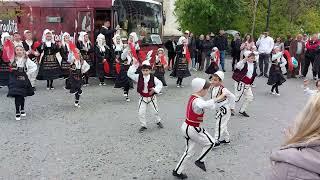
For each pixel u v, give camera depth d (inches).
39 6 561.9
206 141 202.2
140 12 540.1
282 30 920.9
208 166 223.1
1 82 428.5
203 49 630.5
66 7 538.6
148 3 553.6
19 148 246.5
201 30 871.7
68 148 247.9
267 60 582.6
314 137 64.6
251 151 251.1
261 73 595.5
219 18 848.3
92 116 331.0
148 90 287.1
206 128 303.9
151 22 558.3
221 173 212.8
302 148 64.7
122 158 231.9
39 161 224.7
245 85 341.7
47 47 441.4
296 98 436.8
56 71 450.6
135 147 252.7
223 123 257.0
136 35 487.2
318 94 68.4
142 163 224.4
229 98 251.8
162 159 231.6
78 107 362.6
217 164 226.7
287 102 413.7
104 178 201.6
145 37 546.6
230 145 263.1
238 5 853.8
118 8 509.4
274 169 65.7
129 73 296.8
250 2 918.4
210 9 826.2
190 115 199.6
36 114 334.3
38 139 265.4
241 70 341.1
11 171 209.3
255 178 206.2
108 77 480.4
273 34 914.1
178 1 898.7
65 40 460.8
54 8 548.4
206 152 205.5
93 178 201.5
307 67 600.1
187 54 479.5
